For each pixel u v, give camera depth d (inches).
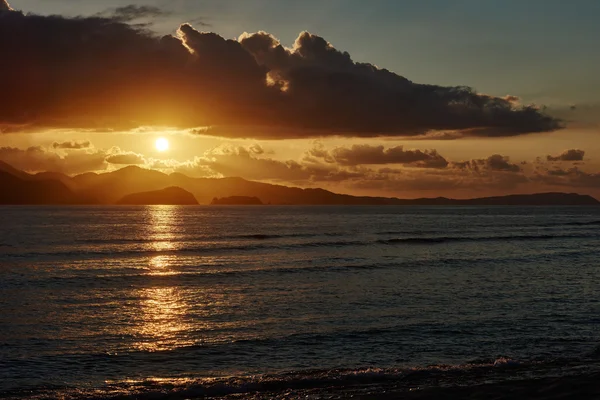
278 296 1034.7
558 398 504.4
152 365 617.0
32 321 828.6
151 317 855.7
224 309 916.6
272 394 513.0
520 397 506.3
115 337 734.5
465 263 1555.1
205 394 516.4
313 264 1537.9
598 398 505.4
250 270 1406.3
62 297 1035.3
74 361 629.6
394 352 660.7
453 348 674.8
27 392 525.7
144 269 1441.9
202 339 722.2
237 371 596.1
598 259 1657.2
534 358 627.5
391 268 1444.4
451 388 525.3
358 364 616.4
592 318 829.2
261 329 772.6
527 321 810.2
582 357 628.1
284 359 636.1
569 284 1162.0
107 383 554.6
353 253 1878.7
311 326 788.6
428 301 973.8
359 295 1039.0
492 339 713.6
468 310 891.4
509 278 1254.9
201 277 1288.1
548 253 1854.1
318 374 563.5
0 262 1612.9
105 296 1046.4
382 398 501.7
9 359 634.2
